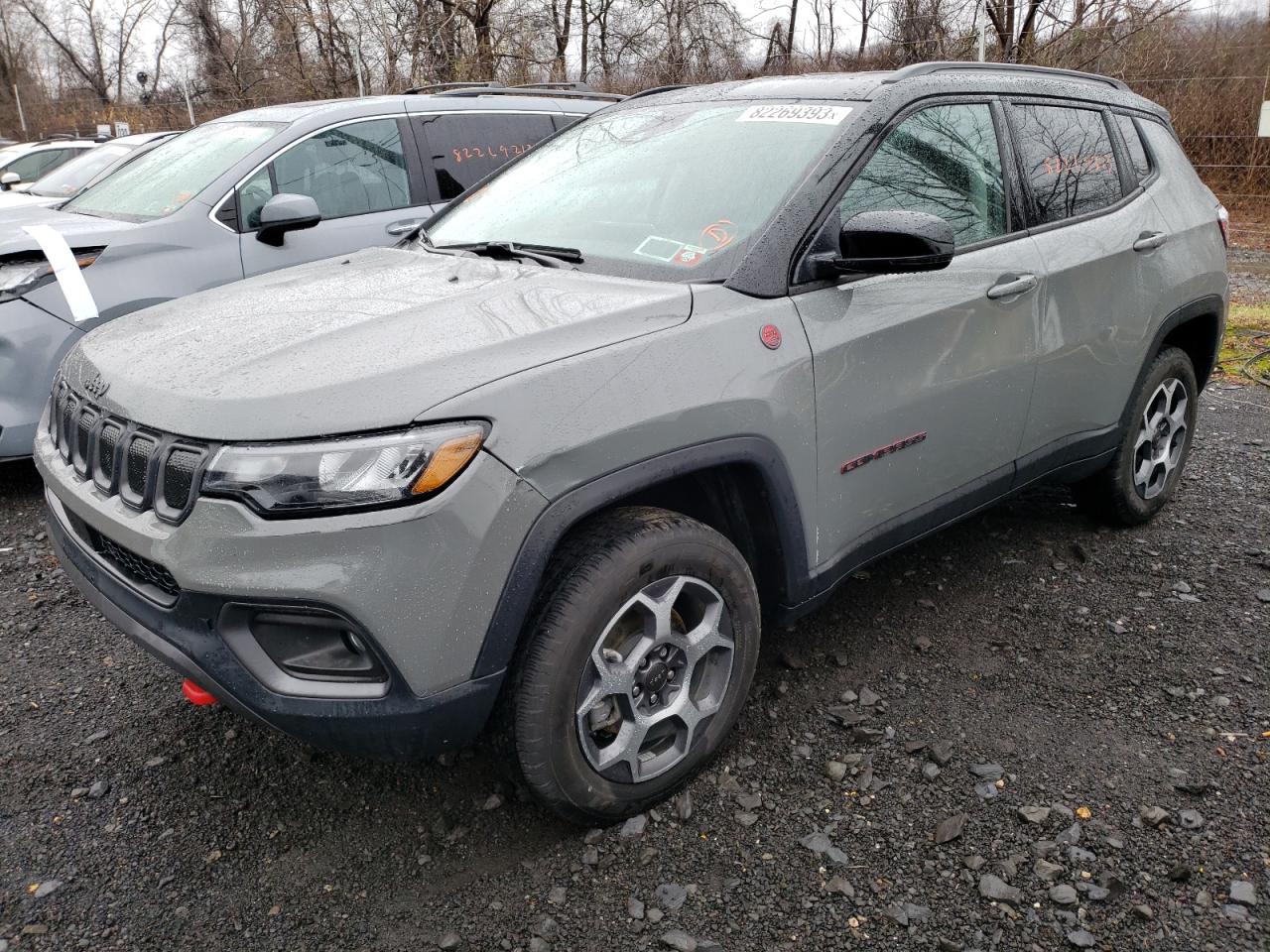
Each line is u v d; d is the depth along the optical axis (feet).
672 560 7.80
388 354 7.11
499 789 8.70
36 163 45.52
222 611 6.72
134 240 16.12
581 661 7.41
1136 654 10.62
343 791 8.75
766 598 9.17
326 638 6.93
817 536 8.96
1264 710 9.54
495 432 6.79
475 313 7.86
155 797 8.71
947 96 10.46
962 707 9.73
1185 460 14.32
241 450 6.60
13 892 7.64
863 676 10.30
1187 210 13.42
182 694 10.30
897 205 9.64
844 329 8.84
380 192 18.98
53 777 8.98
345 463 6.49
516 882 7.66
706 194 9.51
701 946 7.00
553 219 10.37
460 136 20.16
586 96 22.94
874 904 7.34
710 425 7.78
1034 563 12.76
